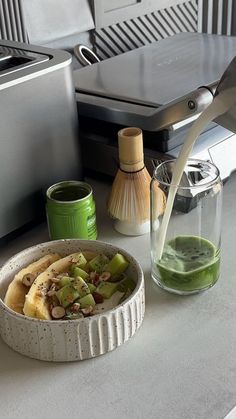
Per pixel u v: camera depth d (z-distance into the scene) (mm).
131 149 546
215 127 633
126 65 706
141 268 500
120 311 445
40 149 560
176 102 542
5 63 572
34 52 581
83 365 445
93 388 425
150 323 478
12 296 474
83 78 674
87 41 798
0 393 427
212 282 507
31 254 510
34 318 440
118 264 491
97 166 650
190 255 509
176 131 594
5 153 530
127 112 594
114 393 420
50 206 547
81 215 546
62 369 443
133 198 559
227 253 548
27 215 571
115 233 583
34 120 545
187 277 494
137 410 405
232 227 581
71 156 594
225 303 493
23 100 529
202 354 446
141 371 436
